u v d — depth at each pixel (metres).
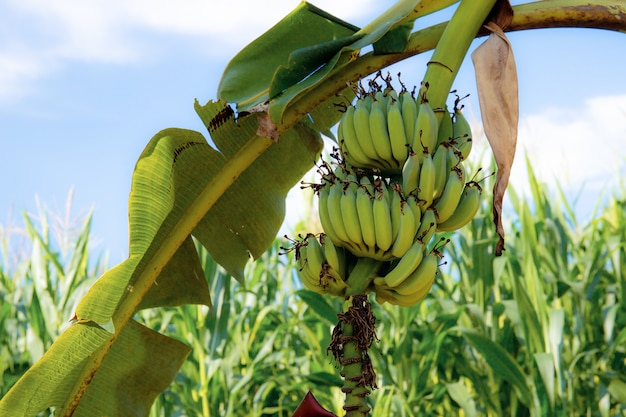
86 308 2.28
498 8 2.52
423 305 7.34
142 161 2.47
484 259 6.61
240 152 2.97
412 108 2.26
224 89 2.98
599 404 6.20
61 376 2.44
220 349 7.08
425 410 6.66
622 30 2.58
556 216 6.94
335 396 6.32
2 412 2.37
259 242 3.22
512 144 2.28
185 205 2.98
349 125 2.33
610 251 6.57
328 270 2.22
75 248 7.15
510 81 2.36
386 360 6.29
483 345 5.61
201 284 3.17
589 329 6.68
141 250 2.38
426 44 2.73
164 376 3.14
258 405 7.11
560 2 2.57
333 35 3.15
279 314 7.56
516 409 6.29
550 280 6.45
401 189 2.19
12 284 7.70
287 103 2.48
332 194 2.21
